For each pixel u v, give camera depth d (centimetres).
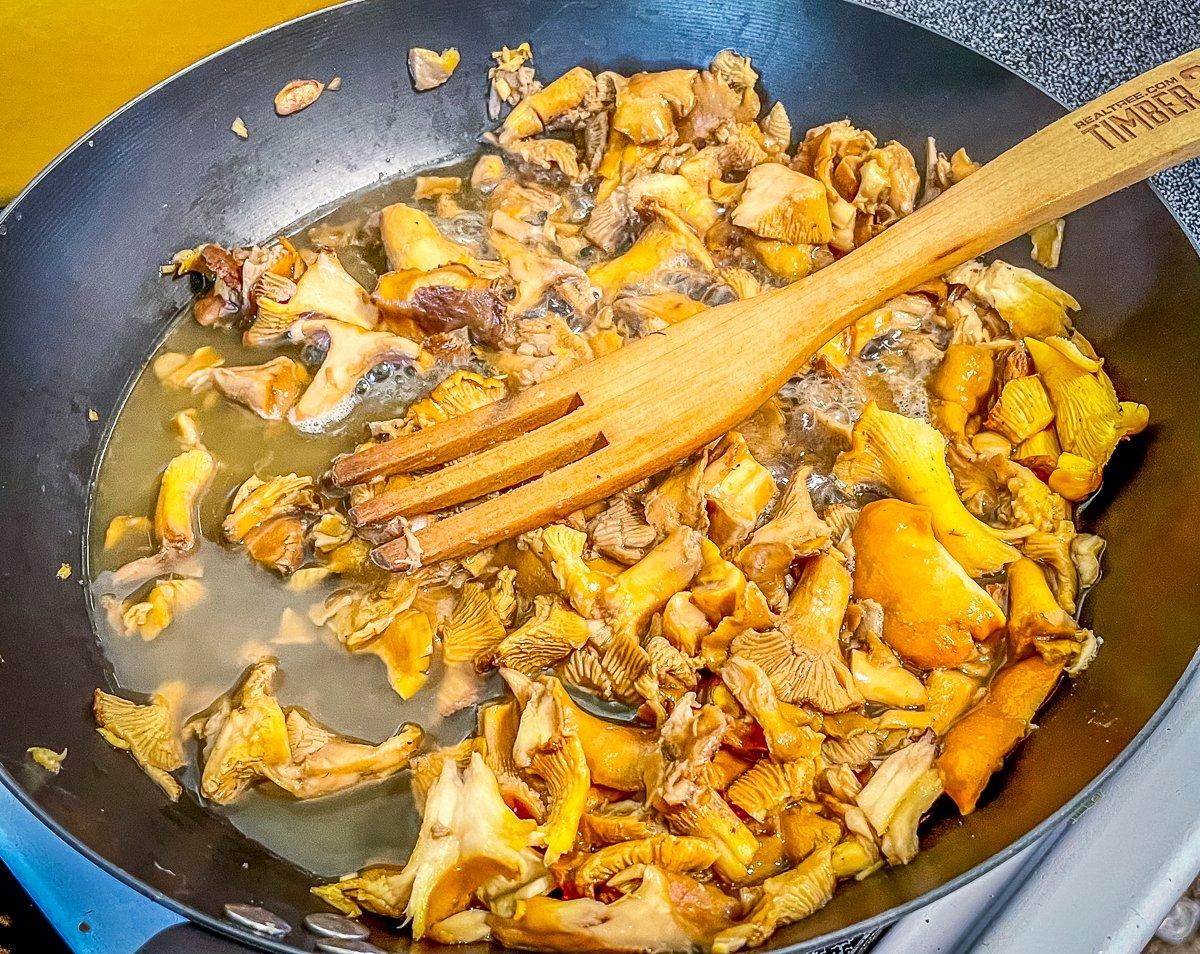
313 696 24
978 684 24
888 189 30
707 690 23
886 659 23
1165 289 26
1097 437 25
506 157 33
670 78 31
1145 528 24
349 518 26
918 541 24
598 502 26
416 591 25
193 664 25
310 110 31
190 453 27
